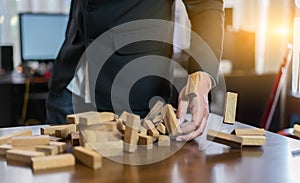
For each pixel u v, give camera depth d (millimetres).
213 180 696
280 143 906
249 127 996
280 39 2768
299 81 1312
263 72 2688
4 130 980
